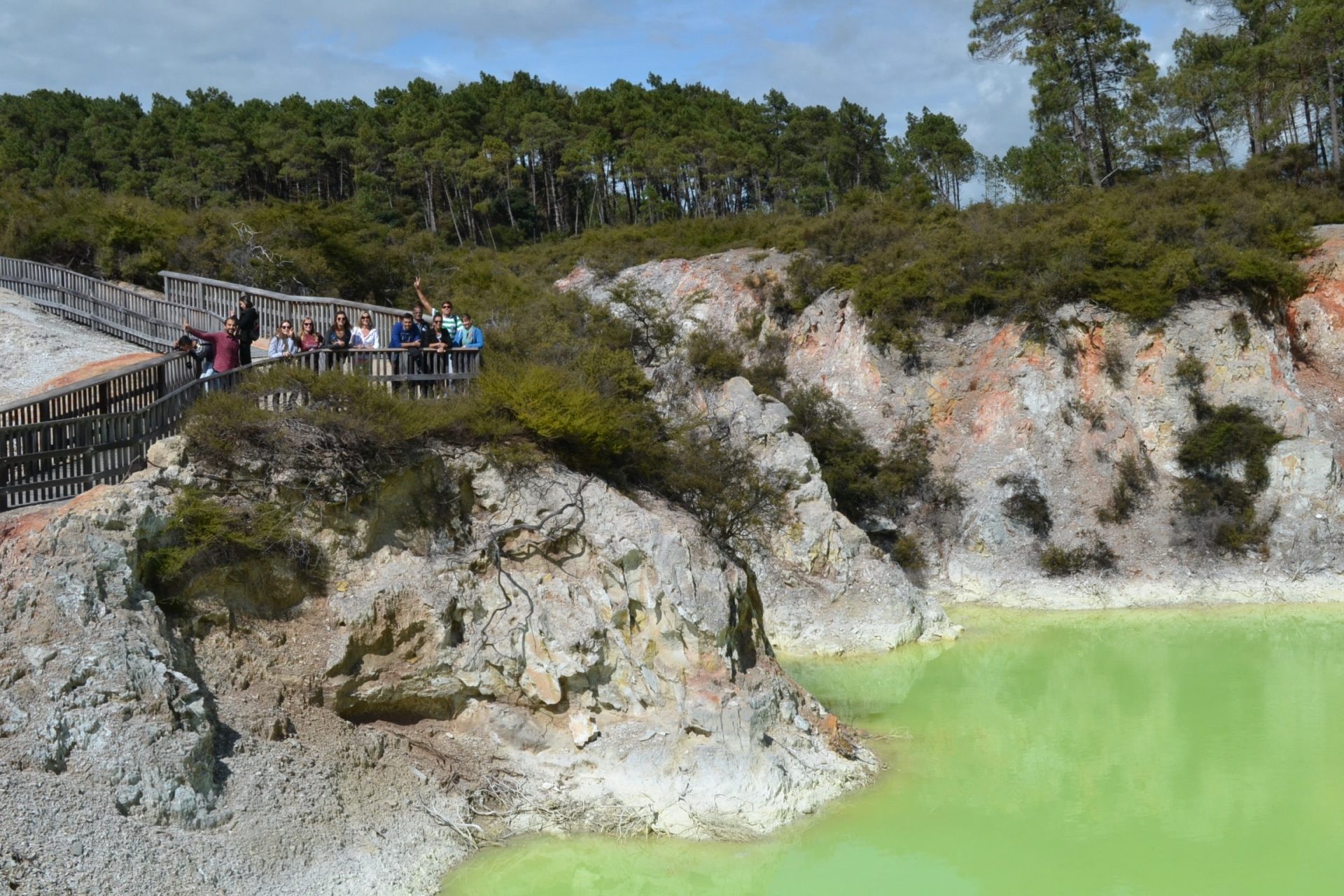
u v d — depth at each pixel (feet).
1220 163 208.64
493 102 312.71
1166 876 54.39
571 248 197.57
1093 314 123.34
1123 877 54.34
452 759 57.62
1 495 52.95
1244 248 130.41
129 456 58.18
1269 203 140.46
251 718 51.96
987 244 132.16
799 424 121.70
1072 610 107.34
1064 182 194.80
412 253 157.28
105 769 44.45
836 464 118.83
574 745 58.85
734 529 84.07
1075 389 121.08
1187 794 63.98
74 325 100.99
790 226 170.60
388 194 266.98
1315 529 111.24
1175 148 195.83
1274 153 184.24
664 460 74.54
